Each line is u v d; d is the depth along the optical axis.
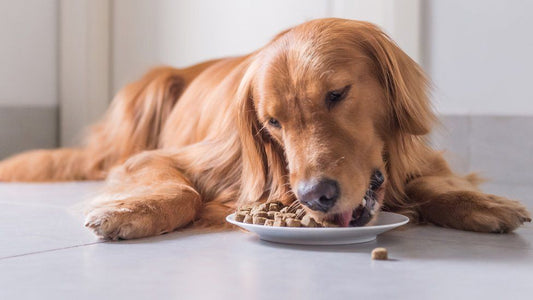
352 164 0.89
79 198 1.32
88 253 0.84
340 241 0.88
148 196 0.98
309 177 0.86
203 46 2.02
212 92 1.28
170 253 0.84
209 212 1.04
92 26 2.13
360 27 0.99
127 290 0.69
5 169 1.64
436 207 1.02
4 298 0.66
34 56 2.10
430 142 1.14
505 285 0.70
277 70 0.94
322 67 0.92
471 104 1.66
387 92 0.98
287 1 1.87
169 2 2.07
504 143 1.62
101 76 2.17
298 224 0.89
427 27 1.69
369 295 0.67
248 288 0.69
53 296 0.67
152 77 1.60
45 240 0.92
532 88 1.59
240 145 1.09
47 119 2.13
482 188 1.51
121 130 1.59
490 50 1.63
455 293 0.67
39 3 2.10
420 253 0.84
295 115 0.91
